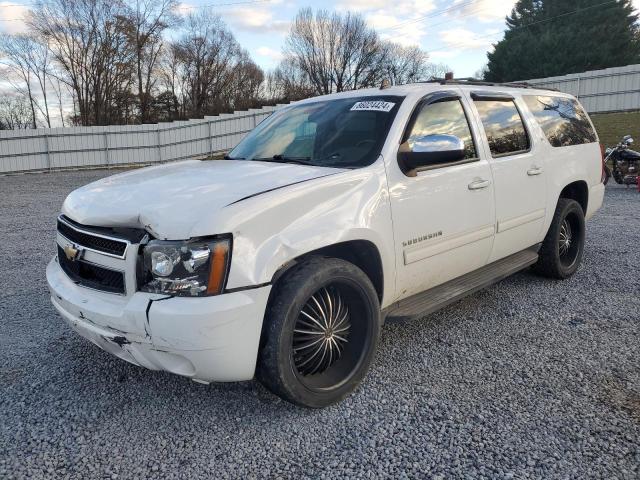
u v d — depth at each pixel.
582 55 46.12
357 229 3.02
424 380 3.34
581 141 5.46
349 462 2.55
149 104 53.84
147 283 2.63
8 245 7.66
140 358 2.72
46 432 2.84
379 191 3.20
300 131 3.96
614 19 49.81
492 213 4.09
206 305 2.49
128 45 50.47
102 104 50.53
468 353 3.72
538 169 4.64
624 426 2.78
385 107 3.66
